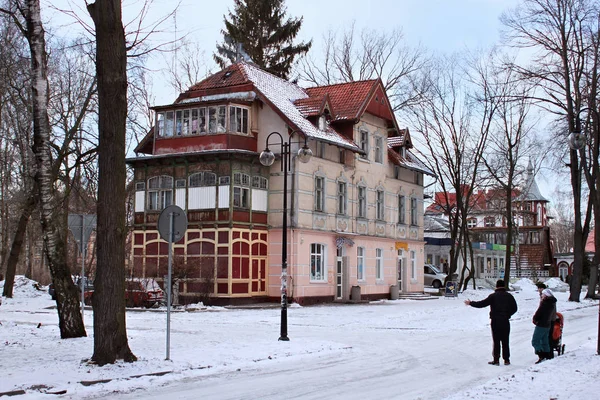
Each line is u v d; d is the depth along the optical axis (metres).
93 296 13.90
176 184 36.28
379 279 44.34
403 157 48.84
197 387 12.30
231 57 55.00
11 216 49.50
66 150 30.84
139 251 37.25
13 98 29.55
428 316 30.36
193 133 35.97
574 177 40.97
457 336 22.50
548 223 117.50
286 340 19.08
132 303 32.81
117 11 14.05
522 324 27.19
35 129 17.28
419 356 17.25
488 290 56.66
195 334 20.69
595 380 11.99
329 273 38.84
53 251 18.05
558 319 16.52
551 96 40.12
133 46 17.22
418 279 50.03
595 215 42.91
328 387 12.53
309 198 37.28
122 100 14.09
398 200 47.66
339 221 39.94
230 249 34.12
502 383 11.73
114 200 13.86
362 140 43.12
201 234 35.09
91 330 20.80
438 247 67.62
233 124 35.38
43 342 17.16
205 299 33.94
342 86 43.16
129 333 20.61
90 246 54.88
